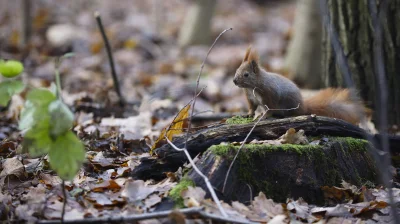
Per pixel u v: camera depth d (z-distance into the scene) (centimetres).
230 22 2594
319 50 1652
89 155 856
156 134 1047
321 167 753
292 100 916
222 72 1825
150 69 1859
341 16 1046
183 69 1852
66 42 1941
